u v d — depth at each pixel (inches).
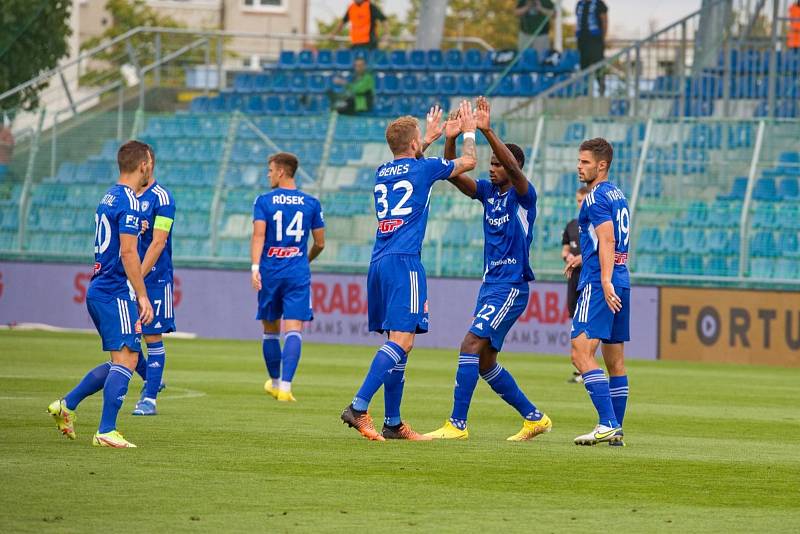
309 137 3572.8
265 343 1648.6
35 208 3449.8
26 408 1409.9
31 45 4382.4
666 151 3201.3
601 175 1168.2
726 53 3508.9
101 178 3580.2
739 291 2783.0
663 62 3708.2
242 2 7436.0
